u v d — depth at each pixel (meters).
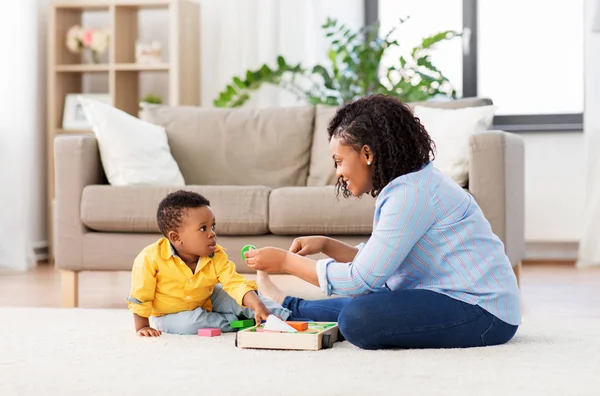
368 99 2.17
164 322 2.55
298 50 5.32
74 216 3.46
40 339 2.38
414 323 2.12
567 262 5.20
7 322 2.72
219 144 4.01
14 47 5.06
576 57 5.36
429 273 2.19
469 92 5.44
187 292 2.51
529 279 4.41
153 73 5.69
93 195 3.43
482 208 3.21
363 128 2.12
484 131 3.31
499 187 3.20
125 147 3.66
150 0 5.27
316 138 4.01
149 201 3.38
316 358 2.03
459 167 3.52
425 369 1.87
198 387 1.71
